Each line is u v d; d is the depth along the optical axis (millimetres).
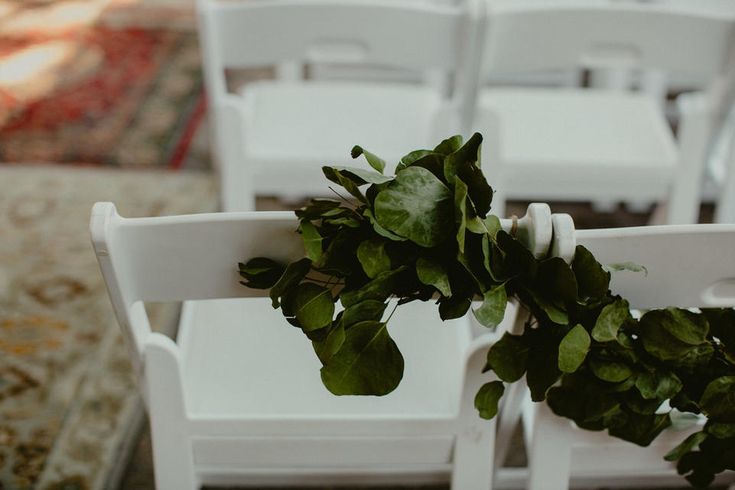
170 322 2039
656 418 1020
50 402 1834
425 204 842
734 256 927
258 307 1392
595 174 1789
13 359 1933
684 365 952
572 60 1598
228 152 1659
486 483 1207
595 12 1526
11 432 1766
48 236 2312
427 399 1239
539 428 1129
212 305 1396
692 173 1743
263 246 932
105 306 2084
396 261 857
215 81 1606
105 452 1729
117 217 914
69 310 2072
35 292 2123
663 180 1785
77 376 1896
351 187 854
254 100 1964
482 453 1178
